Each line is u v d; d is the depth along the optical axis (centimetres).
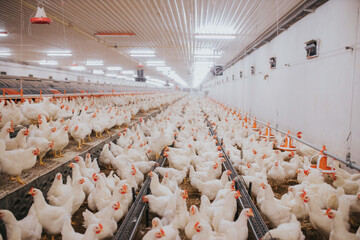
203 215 356
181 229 367
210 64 2431
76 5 834
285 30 968
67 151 600
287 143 695
